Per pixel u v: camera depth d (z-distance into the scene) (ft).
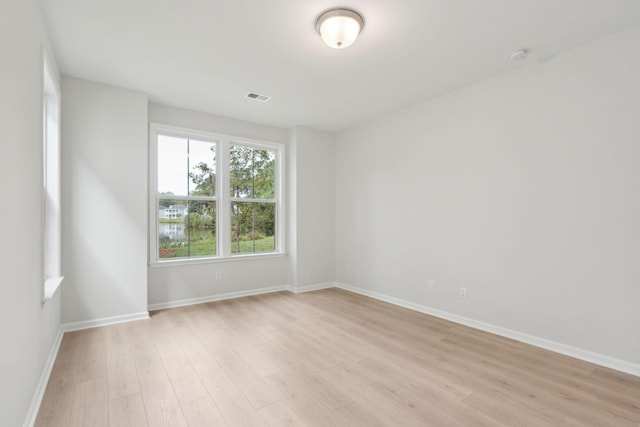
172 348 9.16
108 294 11.06
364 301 14.43
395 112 14.03
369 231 15.37
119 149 11.29
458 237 11.58
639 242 7.66
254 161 16.02
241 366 8.11
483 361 8.45
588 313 8.46
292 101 12.81
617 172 8.00
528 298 9.67
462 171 11.45
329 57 9.30
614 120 8.04
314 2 6.90
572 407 6.42
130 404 6.44
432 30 7.93
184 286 13.57
